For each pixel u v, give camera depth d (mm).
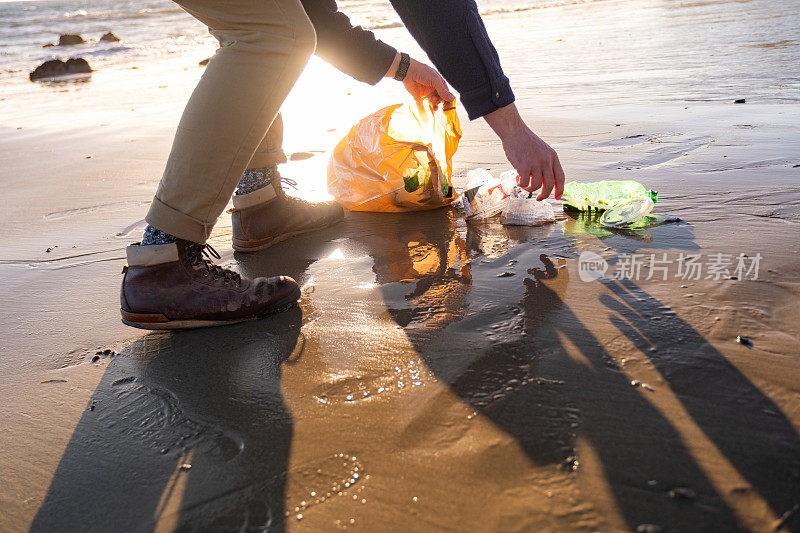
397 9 1685
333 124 4184
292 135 3918
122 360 1512
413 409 1200
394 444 1109
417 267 1880
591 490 959
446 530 917
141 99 6215
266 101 1460
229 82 1430
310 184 2844
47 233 2506
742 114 3477
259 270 1983
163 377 1415
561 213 2230
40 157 3936
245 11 1406
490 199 2273
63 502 1065
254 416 1238
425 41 1677
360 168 2432
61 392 1394
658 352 1298
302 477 1057
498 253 1919
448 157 2291
